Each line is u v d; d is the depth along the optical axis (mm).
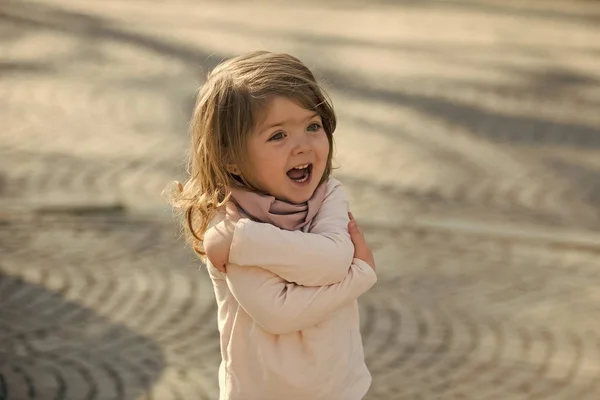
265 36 18531
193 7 22453
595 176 10453
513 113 13172
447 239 8336
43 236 8102
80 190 9359
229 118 2980
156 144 11039
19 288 7059
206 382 5750
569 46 18797
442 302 7031
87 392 5594
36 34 17516
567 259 7980
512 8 24703
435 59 16906
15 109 12375
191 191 3166
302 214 3088
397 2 25266
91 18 19734
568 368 6035
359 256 3100
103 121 11992
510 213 9188
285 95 2953
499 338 6449
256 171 3012
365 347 6285
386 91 14195
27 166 10055
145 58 15867
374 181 9992
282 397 3061
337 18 21688
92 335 6352
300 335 3049
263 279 3000
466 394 5672
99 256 7707
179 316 6680
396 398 5605
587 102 13945
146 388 5656
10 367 5871
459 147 11430
